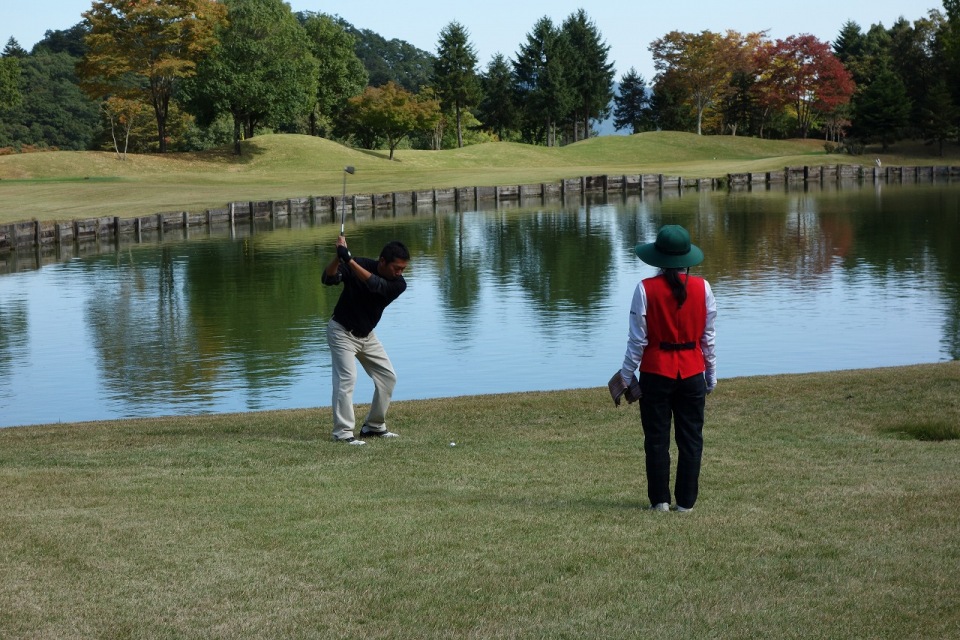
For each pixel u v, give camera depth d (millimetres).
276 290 28203
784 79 104500
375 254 36219
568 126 124688
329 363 18438
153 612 4215
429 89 105688
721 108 113938
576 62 112125
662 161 95562
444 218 51125
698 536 5219
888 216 46906
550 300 25562
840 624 3984
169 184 65000
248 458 7668
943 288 26266
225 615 4176
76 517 5711
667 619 4078
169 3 73312
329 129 110625
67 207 50594
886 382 10719
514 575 4629
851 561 4746
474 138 123625
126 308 25406
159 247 39688
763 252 34812
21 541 5203
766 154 99438
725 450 7746
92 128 116938
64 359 19297
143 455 7867
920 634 3879
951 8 88375
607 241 39469
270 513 5801
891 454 7504
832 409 9453
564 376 17156
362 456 7711
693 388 5684
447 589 4457
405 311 24156
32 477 6965
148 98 78000
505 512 5805
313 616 4160
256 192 60219
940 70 95875
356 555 4953
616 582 4520
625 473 7012
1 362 19109
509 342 20172
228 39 77250
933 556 4793
